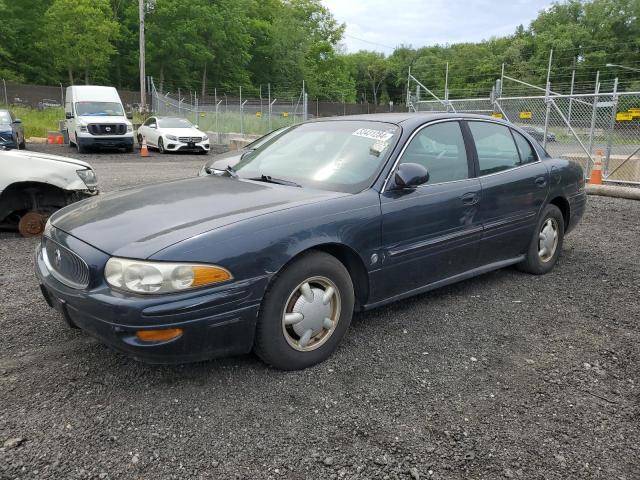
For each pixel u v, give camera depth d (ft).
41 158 21.15
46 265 10.92
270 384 10.06
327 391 9.89
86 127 59.67
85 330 9.61
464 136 14.26
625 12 229.04
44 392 9.70
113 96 65.46
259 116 91.35
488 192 14.11
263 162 13.92
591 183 36.27
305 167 12.96
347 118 14.64
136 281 8.78
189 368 10.59
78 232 10.03
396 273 12.10
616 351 11.71
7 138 48.96
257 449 8.25
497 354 11.50
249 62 244.63
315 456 8.11
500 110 43.39
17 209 21.12
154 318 8.70
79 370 10.51
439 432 8.73
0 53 160.56
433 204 12.61
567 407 9.52
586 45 231.91
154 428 8.72
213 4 213.87
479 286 15.78
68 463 7.86
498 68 241.96
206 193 11.57
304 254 10.40
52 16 155.12
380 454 8.18
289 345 10.35
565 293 15.31
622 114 42.24
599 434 8.76
